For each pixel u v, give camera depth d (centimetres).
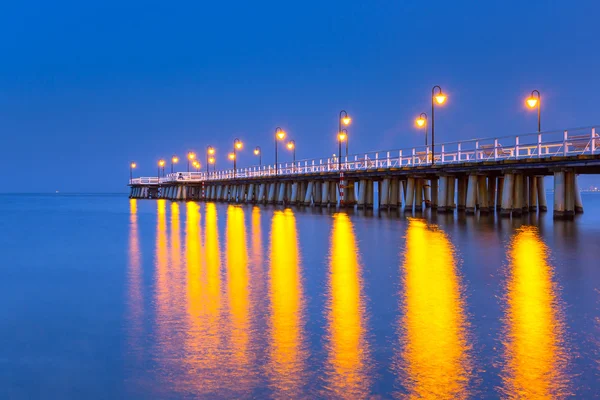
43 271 1484
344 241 2125
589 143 2780
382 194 4678
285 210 4953
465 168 3550
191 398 616
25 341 827
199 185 10200
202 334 841
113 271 1462
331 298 1076
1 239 2422
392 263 1530
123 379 672
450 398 604
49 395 632
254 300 1068
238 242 2169
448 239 2127
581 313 939
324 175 5488
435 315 934
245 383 651
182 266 1530
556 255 1648
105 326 901
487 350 750
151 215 4538
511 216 3294
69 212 5319
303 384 645
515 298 1060
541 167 2986
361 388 631
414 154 4212
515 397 605
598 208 5178
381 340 797
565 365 693
